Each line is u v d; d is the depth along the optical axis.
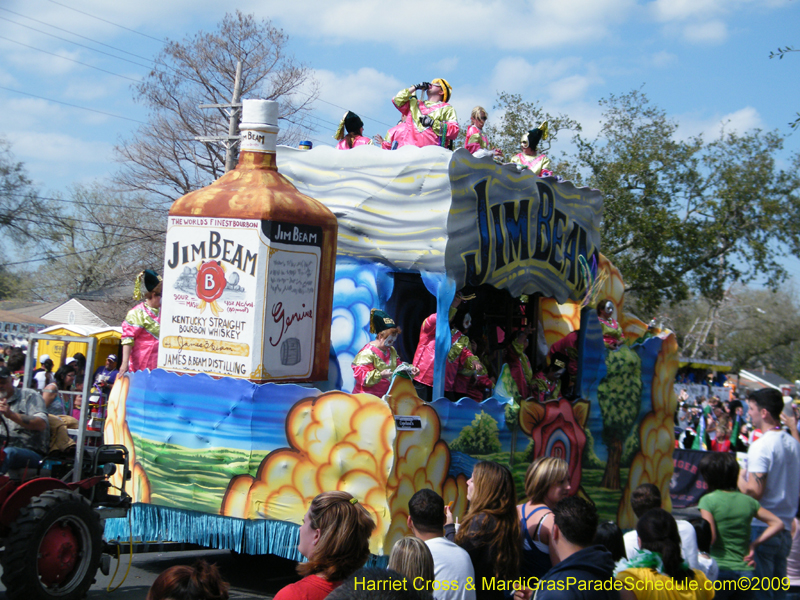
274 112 6.92
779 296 65.62
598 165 26.78
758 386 51.88
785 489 5.69
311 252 6.78
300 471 6.12
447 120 8.38
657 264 27.62
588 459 8.37
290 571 7.71
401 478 5.96
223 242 6.59
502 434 7.05
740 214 28.55
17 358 6.80
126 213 35.75
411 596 2.76
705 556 4.91
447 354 6.76
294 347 6.68
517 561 4.32
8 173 32.62
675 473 12.01
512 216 7.52
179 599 2.85
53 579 5.76
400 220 7.03
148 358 7.59
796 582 6.09
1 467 5.99
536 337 9.33
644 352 9.48
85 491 6.54
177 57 30.31
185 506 6.57
